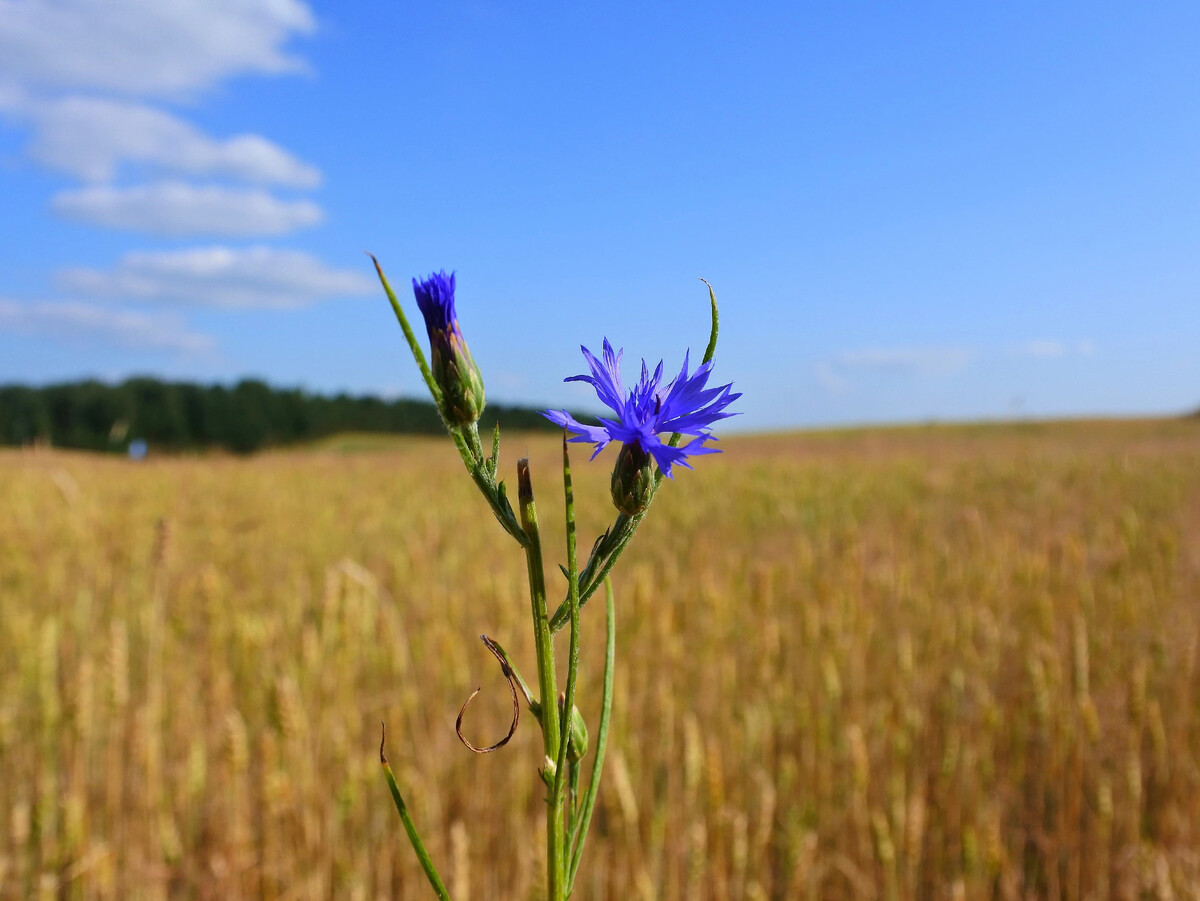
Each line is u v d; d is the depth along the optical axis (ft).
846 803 14.48
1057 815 14.16
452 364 3.53
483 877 12.89
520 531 3.57
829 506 45.50
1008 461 69.92
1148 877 11.96
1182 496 45.42
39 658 15.94
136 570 24.58
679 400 4.11
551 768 3.58
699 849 11.76
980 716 15.67
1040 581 22.04
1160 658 17.57
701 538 31.73
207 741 14.88
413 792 13.51
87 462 67.72
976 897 12.49
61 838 11.50
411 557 26.48
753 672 17.72
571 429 3.73
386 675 17.10
